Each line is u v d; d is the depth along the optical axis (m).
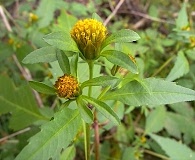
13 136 0.15
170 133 0.16
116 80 0.08
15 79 0.16
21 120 0.12
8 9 0.20
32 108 0.12
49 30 0.17
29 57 0.08
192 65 0.16
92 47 0.08
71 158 0.11
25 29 0.16
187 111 0.16
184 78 0.16
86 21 0.08
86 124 0.10
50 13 0.17
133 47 0.13
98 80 0.08
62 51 0.09
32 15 0.17
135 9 0.21
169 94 0.09
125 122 0.16
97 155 0.11
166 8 0.21
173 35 0.14
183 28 0.14
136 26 0.20
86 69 0.11
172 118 0.16
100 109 0.08
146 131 0.15
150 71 0.17
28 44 0.16
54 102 0.15
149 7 0.21
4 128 0.16
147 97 0.09
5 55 0.16
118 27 0.19
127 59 0.08
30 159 0.08
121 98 0.09
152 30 0.18
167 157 0.15
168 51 0.18
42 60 0.09
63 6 0.18
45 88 0.09
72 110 0.08
